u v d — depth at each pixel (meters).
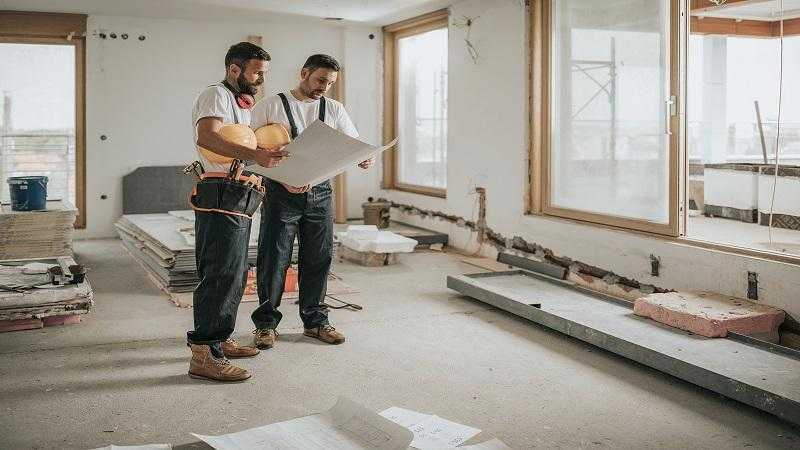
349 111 8.83
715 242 4.31
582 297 4.52
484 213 6.65
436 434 2.43
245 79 3.20
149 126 8.15
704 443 2.60
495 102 6.40
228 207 3.12
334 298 4.87
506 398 3.04
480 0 6.58
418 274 5.79
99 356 3.61
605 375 3.34
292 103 3.65
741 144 9.37
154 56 8.10
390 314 4.46
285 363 3.50
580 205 5.54
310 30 8.67
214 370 3.23
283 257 3.72
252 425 2.74
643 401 3.02
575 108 5.53
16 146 7.80
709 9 7.54
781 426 2.76
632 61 4.91
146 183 8.06
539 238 5.82
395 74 8.85
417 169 8.41
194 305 3.24
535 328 4.15
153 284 5.39
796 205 6.53
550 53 5.76
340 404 2.47
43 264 4.82
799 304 3.65
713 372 2.96
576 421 2.80
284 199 3.66
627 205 5.03
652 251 4.62
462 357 3.60
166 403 2.97
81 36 7.82
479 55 6.63
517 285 4.88
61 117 7.92
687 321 3.66
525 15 5.92
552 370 3.41
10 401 2.98
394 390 3.13
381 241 6.09
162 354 3.65
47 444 2.55
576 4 5.46
